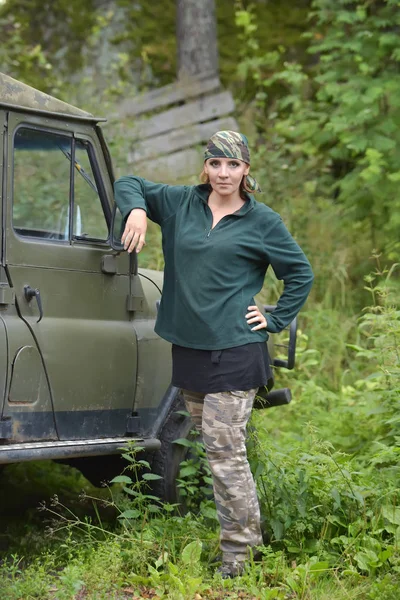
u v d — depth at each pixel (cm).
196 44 1380
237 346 473
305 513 518
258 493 533
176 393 583
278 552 491
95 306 546
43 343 509
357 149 1023
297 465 564
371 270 1041
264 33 1482
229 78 1431
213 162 479
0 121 495
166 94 1349
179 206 500
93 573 475
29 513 611
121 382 556
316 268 1044
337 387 898
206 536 525
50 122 522
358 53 1106
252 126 1268
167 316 496
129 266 568
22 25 1471
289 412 818
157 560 488
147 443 555
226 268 475
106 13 1486
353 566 496
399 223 996
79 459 609
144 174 1157
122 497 589
